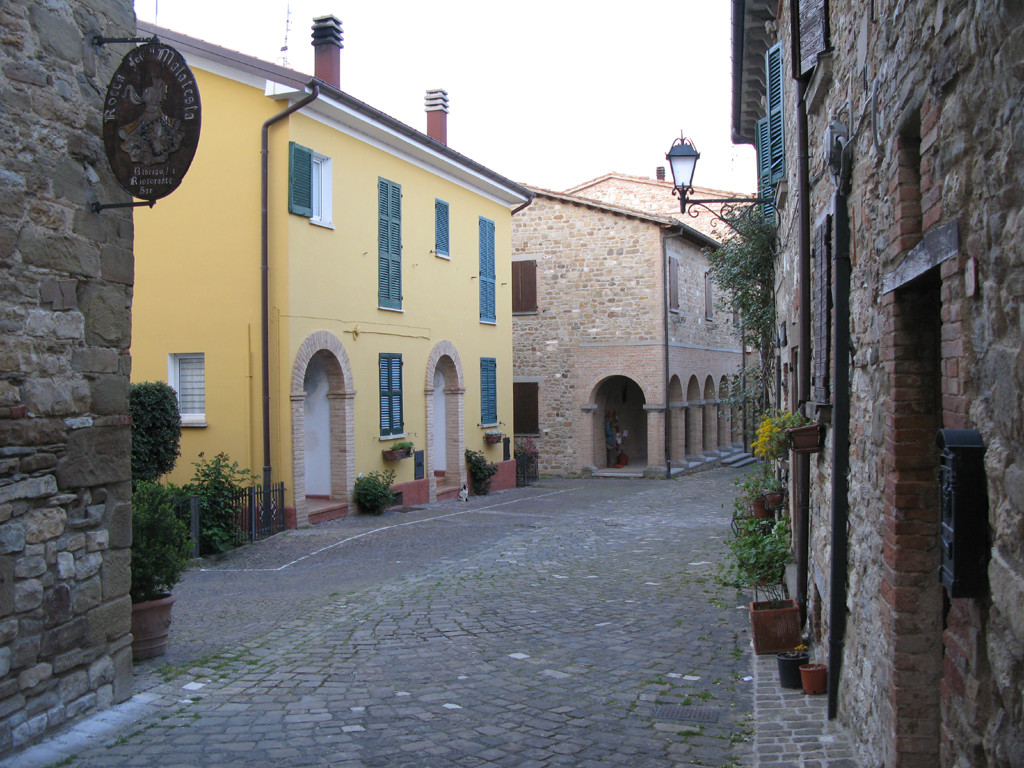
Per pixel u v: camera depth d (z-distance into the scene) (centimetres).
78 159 564
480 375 2253
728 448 3372
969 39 262
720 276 1405
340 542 1390
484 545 1353
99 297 580
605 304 2731
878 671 404
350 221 1678
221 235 1538
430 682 647
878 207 411
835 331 506
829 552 554
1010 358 236
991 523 251
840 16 528
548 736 533
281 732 540
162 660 702
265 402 1491
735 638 762
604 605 910
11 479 510
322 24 1712
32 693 519
